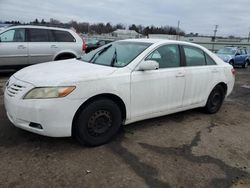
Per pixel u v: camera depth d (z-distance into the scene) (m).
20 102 3.35
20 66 8.98
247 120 5.57
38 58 9.19
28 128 3.41
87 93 3.49
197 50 5.20
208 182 3.14
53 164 3.26
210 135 4.55
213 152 3.91
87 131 3.65
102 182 2.98
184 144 4.10
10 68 8.85
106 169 3.23
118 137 4.16
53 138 3.92
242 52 20.06
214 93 5.61
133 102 4.05
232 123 5.29
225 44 39.25
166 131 4.56
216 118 5.52
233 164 3.61
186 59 4.89
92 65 4.13
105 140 3.86
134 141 4.06
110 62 4.26
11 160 3.29
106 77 3.70
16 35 8.80
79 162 3.35
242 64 19.73
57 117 3.32
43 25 9.65
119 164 3.37
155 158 3.59
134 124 4.78
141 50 4.34
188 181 3.12
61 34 9.62
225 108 6.39
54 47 9.40
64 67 3.97
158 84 4.32
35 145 3.70
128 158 3.53
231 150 4.03
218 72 5.53
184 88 4.80
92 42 24.95
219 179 3.21
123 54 4.37
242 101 7.34
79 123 3.56
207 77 5.25
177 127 4.80
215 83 5.48
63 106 3.33
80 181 2.97
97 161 3.40
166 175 3.21
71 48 9.77
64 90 3.31
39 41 9.16
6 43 8.57
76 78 3.43
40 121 3.30
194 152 3.85
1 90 6.87
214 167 3.48
